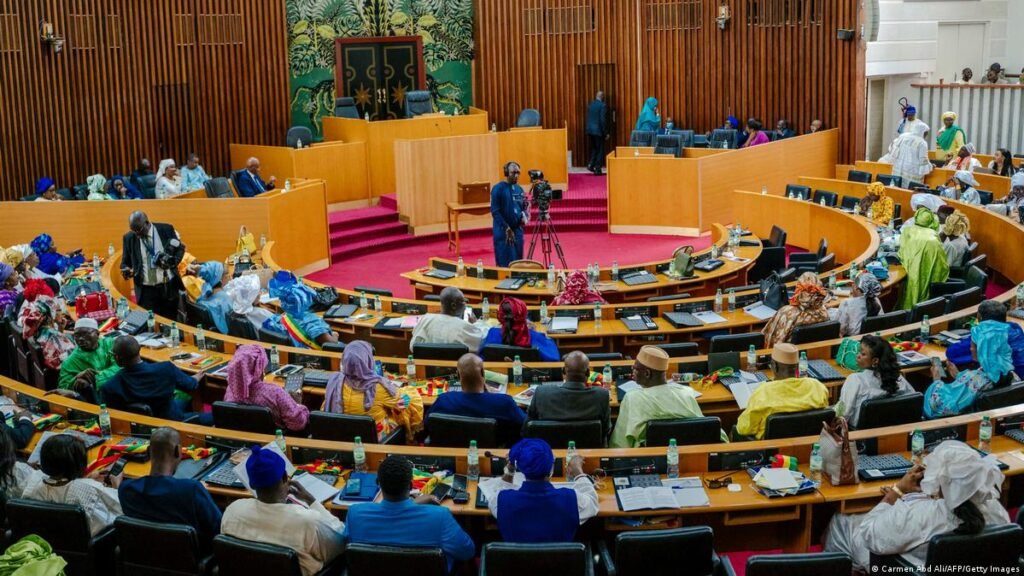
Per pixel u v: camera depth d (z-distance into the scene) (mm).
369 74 22688
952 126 19859
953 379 8375
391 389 7488
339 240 17906
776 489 6102
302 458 6648
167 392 7785
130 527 5535
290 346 9828
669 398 6934
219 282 11180
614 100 22891
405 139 19297
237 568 5328
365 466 6582
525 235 19031
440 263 13641
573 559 5113
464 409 7184
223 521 5504
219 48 20969
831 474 6176
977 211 14766
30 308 9297
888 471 6277
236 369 7398
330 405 7480
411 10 22703
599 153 22359
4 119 18859
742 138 21422
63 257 13859
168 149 20719
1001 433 6805
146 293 11719
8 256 11625
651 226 18656
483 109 23172
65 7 19266
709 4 21719
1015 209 14891
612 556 5832
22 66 18938
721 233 14641
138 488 5672
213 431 6934
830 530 6125
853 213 16031
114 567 5922
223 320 10953
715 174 18344
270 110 21625
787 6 20906
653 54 22375
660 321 10781
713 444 6488
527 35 22828
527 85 23000
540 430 6820
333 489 6297
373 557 5195
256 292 11008
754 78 21547
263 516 5414
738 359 8375
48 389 9305
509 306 9203
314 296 11320
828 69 20672
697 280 12742
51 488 5879
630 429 6887
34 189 19328
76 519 5672
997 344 7477
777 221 17297
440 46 23000
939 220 14023
